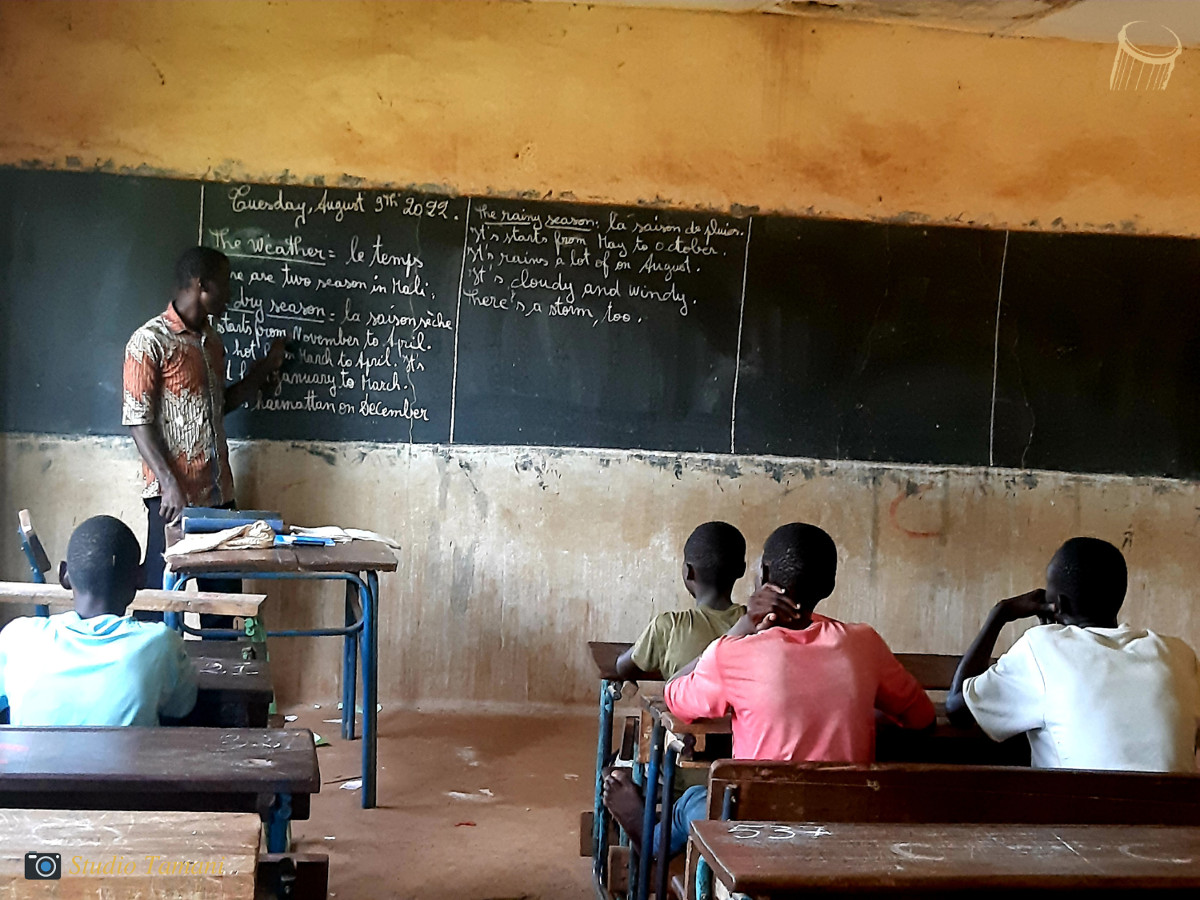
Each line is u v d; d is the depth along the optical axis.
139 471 4.21
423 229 4.31
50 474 4.16
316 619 4.37
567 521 4.45
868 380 4.55
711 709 2.17
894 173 4.51
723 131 4.42
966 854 1.51
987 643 2.46
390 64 4.26
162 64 4.15
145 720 2.06
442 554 4.40
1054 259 4.60
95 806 1.76
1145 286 4.64
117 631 2.11
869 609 4.60
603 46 4.35
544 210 4.36
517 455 4.42
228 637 3.28
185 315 3.92
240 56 4.18
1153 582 4.70
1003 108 4.54
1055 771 1.79
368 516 4.36
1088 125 4.58
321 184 4.25
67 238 4.13
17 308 4.12
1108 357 4.64
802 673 2.12
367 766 3.38
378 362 4.33
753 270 4.47
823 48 4.45
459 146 4.31
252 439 4.27
